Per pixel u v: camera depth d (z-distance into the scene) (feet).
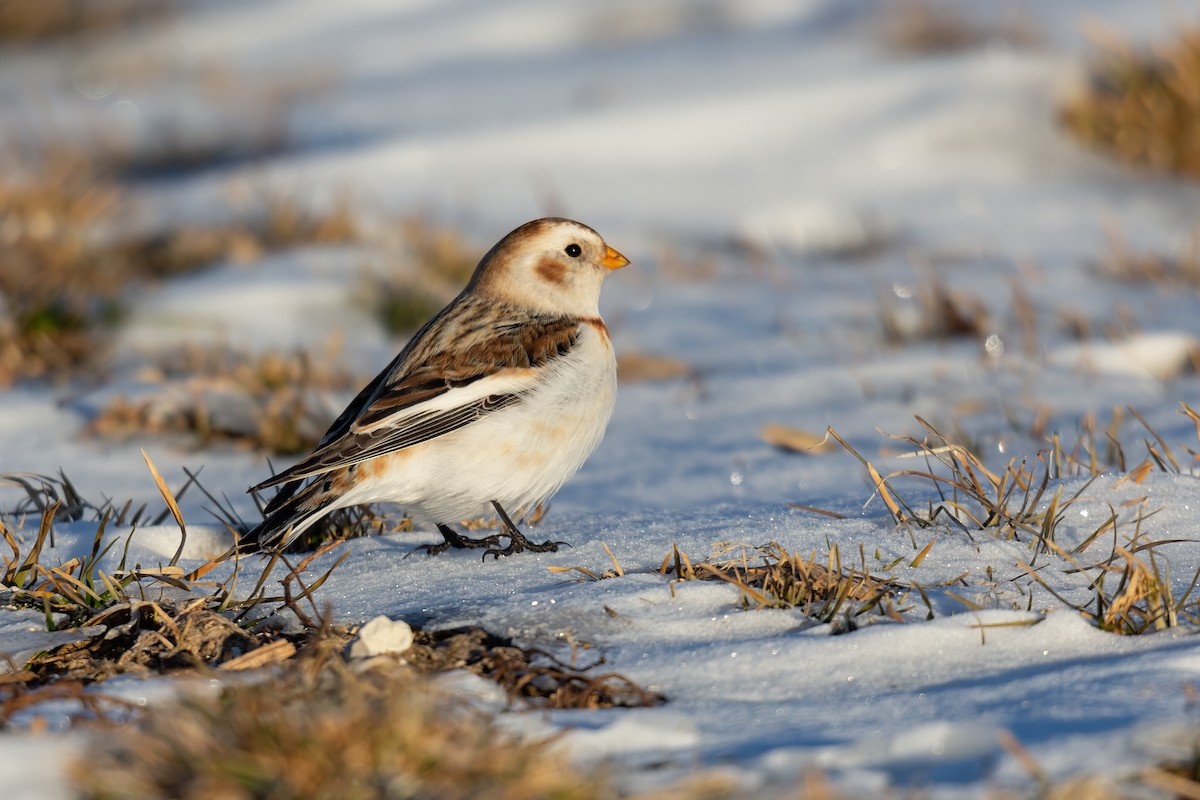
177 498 30.40
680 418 37.01
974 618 19.94
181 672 18.74
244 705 15.10
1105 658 18.81
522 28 86.63
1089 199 57.11
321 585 23.22
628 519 26.45
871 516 25.43
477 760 14.29
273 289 45.80
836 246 54.85
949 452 28.53
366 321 45.09
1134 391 36.32
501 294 27.96
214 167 64.44
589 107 68.59
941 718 17.03
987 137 62.03
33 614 21.31
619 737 16.40
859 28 77.00
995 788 14.71
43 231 48.06
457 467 24.89
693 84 70.33
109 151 66.85
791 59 73.26
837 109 65.26
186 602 21.42
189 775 14.10
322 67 82.64
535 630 20.66
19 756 15.15
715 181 60.34
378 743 14.25
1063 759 15.33
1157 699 16.87
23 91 84.12
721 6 86.12
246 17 97.04
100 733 15.79
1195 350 38.68
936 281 44.75
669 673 19.04
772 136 64.13
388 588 23.02
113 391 37.76
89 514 28.40
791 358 41.70
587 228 28.50
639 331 45.06
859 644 19.54
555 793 14.01
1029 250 51.62
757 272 51.29
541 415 25.49
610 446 34.88
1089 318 43.39
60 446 34.42
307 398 36.68
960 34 72.38
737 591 21.68
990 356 40.09
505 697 18.07
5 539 25.00
